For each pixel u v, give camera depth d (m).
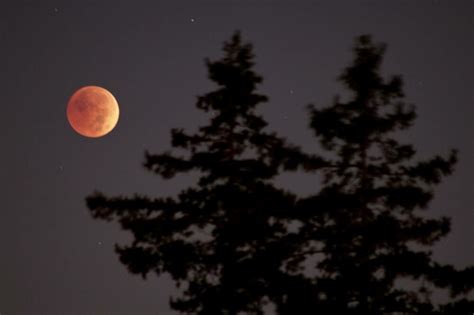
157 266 75.31
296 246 73.06
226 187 75.31
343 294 69.44
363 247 71.31
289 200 72.62
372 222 71.25
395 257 69.88
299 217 71.62
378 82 75.12
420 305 70.06
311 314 68.38
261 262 71.75
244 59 79.75
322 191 72.94
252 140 77.25
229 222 74.94
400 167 74.19
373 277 70.69
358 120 73.88
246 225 72.88
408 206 72.19
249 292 72.31
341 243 71.06
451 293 70.19
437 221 72.31
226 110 78.50
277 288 70.81
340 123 74.31
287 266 73.31
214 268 75.00
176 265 74.44
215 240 75.81
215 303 72.69
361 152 74.25
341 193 71.88
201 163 77.06
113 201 77.12
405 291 70.38
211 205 75.38
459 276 69.88
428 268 70.00
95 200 77.38
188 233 76.69
